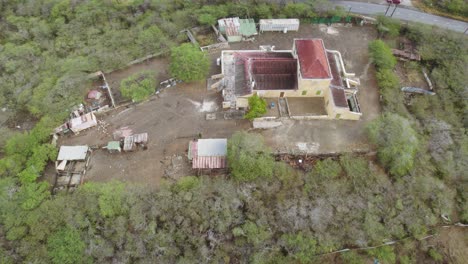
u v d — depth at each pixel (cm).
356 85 7644
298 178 6047
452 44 8231
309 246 5628
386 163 6334
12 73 8038
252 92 6894
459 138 6862
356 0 9675
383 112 7144
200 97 7431
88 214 5644
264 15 8831
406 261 5878
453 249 6072
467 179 6431
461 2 9269
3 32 9044
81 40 8594
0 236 5534
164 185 6009
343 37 8725
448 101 7481
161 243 5544
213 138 6769
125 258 5450
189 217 5703
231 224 5756
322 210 5791
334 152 6519
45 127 6762
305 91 7138
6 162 6209
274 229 5772
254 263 5550
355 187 6041
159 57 8294
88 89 7631
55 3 9306
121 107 7288
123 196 5728
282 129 6831
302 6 8856
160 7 9069
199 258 5512
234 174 5969
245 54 7725
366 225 5766
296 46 7200
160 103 7350
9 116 7425
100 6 9138
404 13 9438
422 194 6128
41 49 8556
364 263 5769
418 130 6900
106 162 6550
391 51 8219
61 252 5372
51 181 6331
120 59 7912
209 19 8638
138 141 6631
